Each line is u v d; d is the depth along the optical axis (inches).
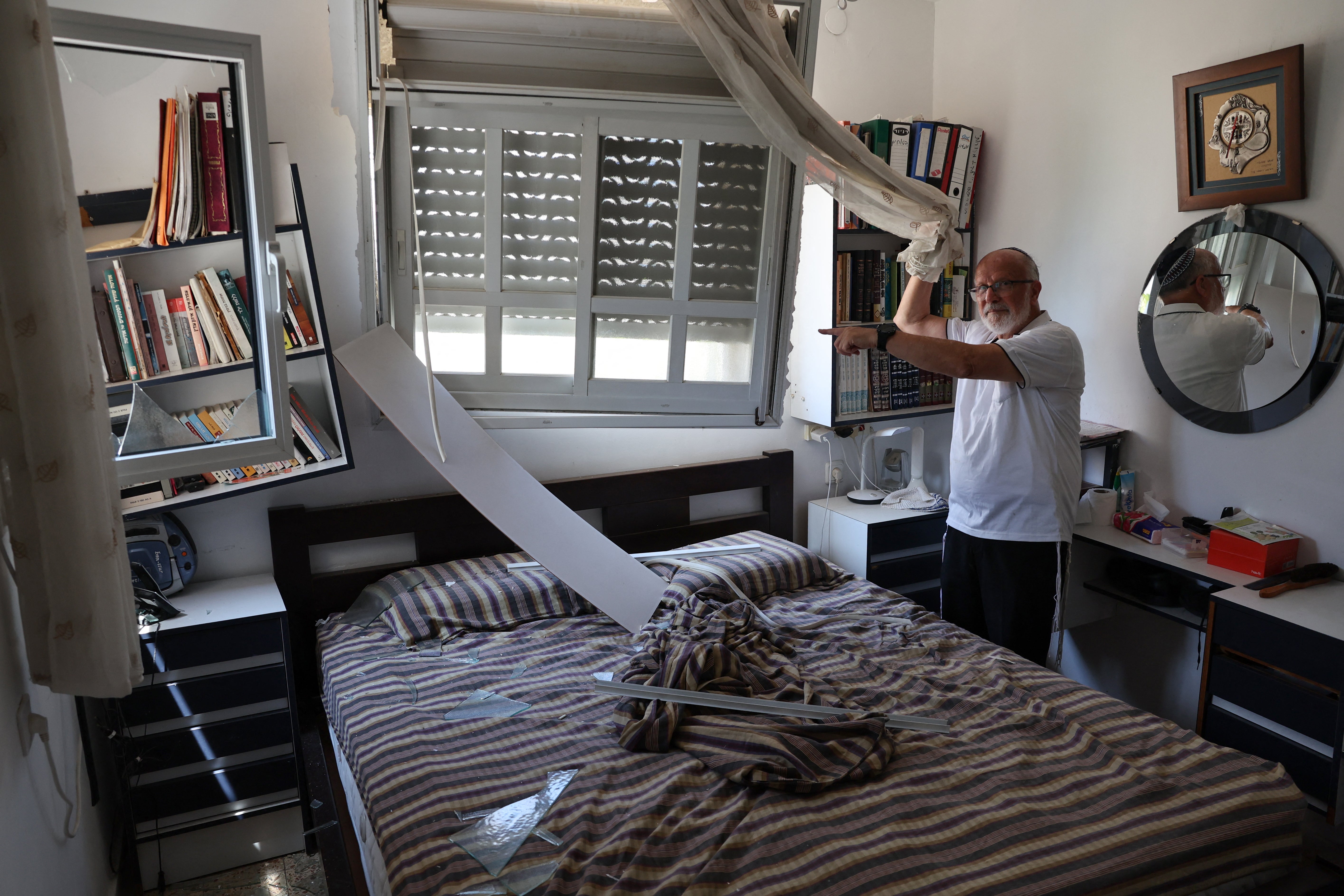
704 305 90.7
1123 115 113.3
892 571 126.7
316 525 103.7
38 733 58.9
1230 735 95.7
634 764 71.5
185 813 89.0
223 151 72.4
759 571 109.0
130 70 68.9
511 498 94.0
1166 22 107.0
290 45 96.7
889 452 140.5
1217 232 103.7
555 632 98.2
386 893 61.9
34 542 51.6
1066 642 130.4
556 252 87.2
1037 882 55.6
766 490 132.3
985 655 91.3
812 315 126.8
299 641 104.6
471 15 73.8
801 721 75.6
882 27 132.7
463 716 79.4
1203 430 109.2
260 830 92.7
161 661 86.6
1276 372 99.8
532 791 67.5
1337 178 92.5
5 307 47.4
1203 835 60.7
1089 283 120.8
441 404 90.4
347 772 81.3
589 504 118.0
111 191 71.6
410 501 108.1
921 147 125.7
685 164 85.3
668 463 125.7
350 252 103.0
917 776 68.5
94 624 51.7
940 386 136.6
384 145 78.6
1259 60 96.0
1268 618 89.4
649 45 79.2
